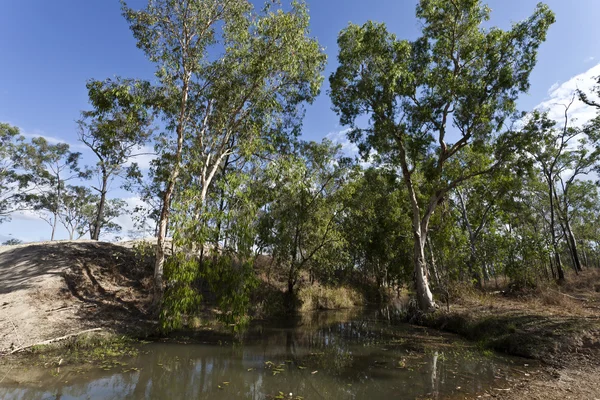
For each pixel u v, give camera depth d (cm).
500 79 1594
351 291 2889
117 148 2142
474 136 1706
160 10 1502
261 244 2205
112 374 869
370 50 1761
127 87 1374
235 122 1758
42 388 761
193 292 1262
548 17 1541
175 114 1628
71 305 1358
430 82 1738
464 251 2331
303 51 1611
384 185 2678
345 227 2727
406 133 1853
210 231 1266
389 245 2795
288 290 2308
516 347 1050
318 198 2262
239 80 1653
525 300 1677
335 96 1934
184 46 1560
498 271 2483
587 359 898
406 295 3653
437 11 1717
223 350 1130
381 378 848
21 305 1260
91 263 1716
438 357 1041
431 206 1834
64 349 1058
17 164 3181
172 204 1248
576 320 1120
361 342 1276
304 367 948
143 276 1775
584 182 3294
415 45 1823
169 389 776
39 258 1669
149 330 1292
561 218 2961
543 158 2555
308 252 2345
